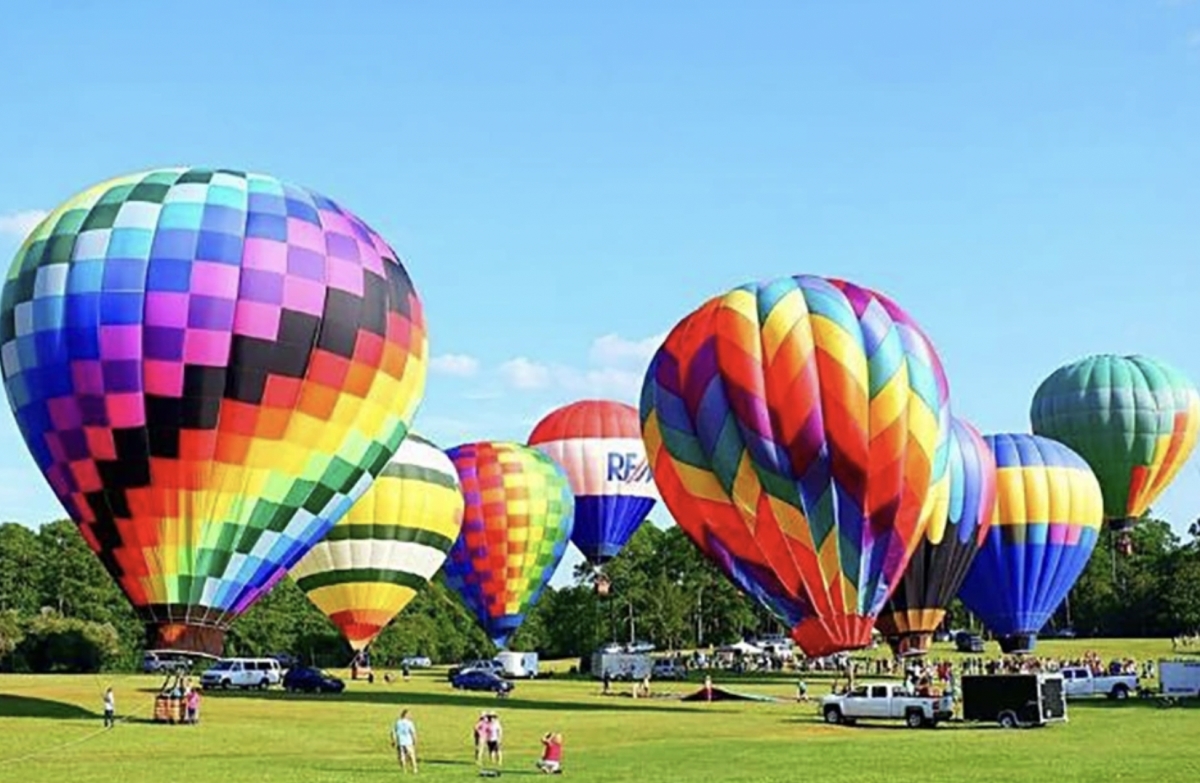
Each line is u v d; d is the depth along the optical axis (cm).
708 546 3856
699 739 3362
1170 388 6894
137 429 3084
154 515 3123
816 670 7838
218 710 4234
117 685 5481
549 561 6259
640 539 11988
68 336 3100
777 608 3778
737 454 3722
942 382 3888
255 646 9350
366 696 5119
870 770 2533
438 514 5334
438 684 6325
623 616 11094
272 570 3309
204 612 3189
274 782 2430
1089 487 5503
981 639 9538
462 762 2816
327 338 3206
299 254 3206
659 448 3928
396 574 5231
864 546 3709
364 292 3297
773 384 3688
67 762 2777
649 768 2633
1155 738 3256
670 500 3931
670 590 11269
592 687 6091
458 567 6219
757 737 3419
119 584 3216
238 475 3152
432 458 5397
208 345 3086
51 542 9856
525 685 6303
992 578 5450
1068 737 3325
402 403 3456
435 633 10394
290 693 5275
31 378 3155
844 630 3706
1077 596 11544
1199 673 4728
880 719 3841
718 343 3781
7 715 3869
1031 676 3706
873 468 3684
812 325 3734
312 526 3347
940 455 3847
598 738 3400
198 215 3177
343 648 9612
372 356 3303
